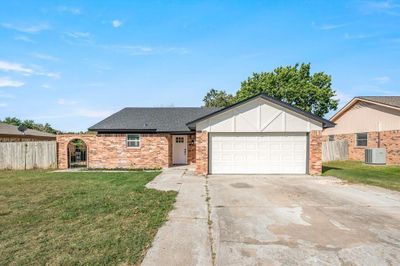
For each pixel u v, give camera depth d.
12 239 4.33
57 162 15.44
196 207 6.40
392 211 6.08
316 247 4.07
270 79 29.58
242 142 12.38
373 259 3.68
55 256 3.69
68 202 6.79
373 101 17.33
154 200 6.99
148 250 3.93
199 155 12.22
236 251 3.92
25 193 8.00
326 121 11.98
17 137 23.30
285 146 12.36
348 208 6.35
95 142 15.70
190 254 3.80
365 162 16.88
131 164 15.62
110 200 6.97
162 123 16.94
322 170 13.47
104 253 3.79
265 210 6.17
